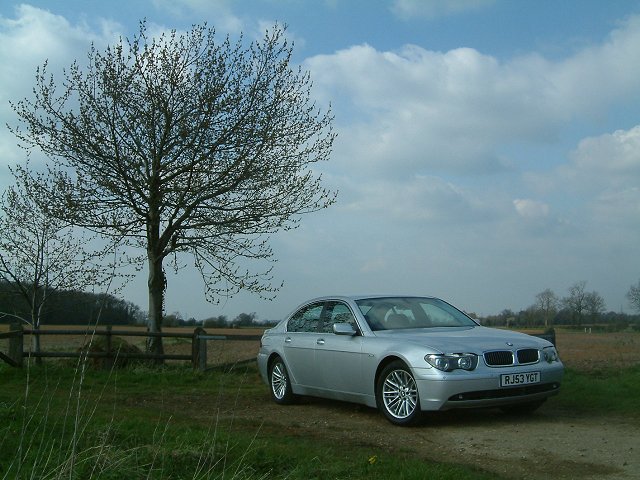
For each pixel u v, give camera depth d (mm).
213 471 5711
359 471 5879
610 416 9055
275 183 17078
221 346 15820
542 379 8570
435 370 8148
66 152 16859
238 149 17125
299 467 5926
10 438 6246
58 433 6637
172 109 16953
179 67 17172
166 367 15312
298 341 10531
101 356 15117
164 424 7867
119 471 5359
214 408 10422
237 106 17250
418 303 10234
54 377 13648
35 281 16953
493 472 6242
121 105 16828
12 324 14531
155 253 17531
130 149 17016
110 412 8828
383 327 9477
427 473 5770
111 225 16906
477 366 8273
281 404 10828
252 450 6371
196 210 17250
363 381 9188
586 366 14250
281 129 17266
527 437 7746
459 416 9172
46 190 16891
